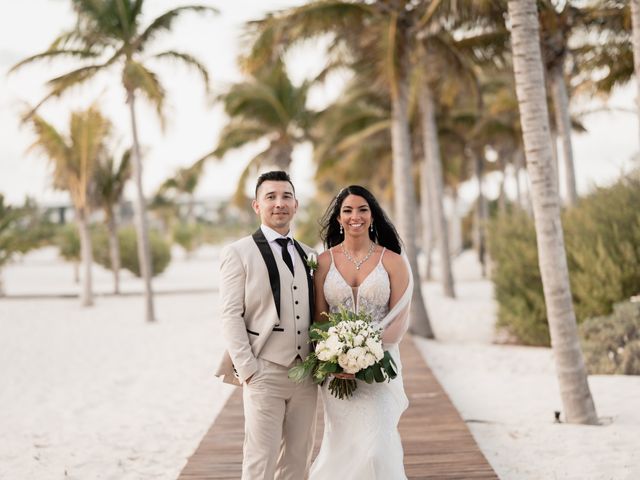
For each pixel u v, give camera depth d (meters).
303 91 22.75
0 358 12.02
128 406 8.00
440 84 17.06
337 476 3.60
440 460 5.01
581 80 15.71
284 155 23.27
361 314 3.61
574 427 6.00
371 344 3.39
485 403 7.32
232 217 92.50
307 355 3.57
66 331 15.58
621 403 6.86
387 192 31.09
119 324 16.77
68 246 31.42
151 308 17.16
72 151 21.02
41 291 29.12
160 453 5.91
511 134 22.28
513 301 12.19
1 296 25.28
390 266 3.81
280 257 3.59
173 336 14.30
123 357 11.84
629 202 11.06
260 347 3.51
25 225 28.08
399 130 13.57
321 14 11.95
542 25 13.52
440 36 13.23
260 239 3.62
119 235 32.59
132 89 16.67
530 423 6.27
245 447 3.56
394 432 3.63
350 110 22.14
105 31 15.89
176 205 58.69
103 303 22.50
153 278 35.41
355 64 14.81
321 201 40.38
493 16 11.67
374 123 21.62
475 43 14.02
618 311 9.13
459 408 7.13
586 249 10.92
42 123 19.55
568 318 6.08
